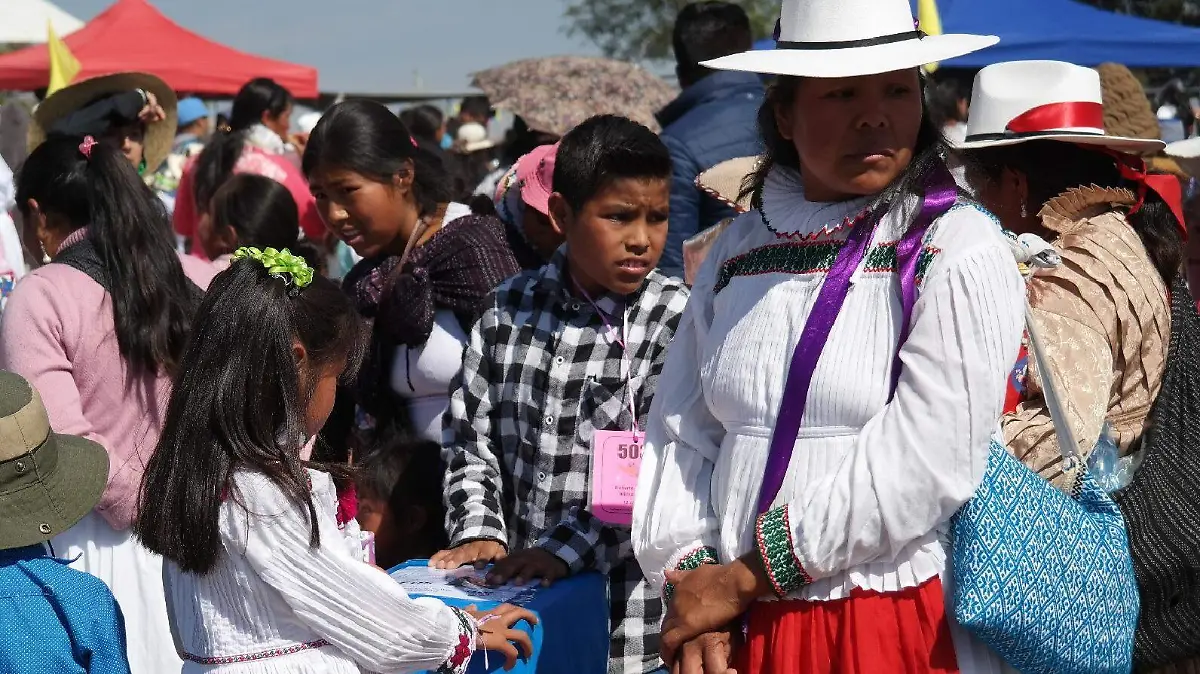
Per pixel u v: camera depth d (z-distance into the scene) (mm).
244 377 2342
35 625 2543
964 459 2035
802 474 2172
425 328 3699
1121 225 2936
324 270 5180
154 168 6055
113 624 2645
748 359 2270
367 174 3779
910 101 2205
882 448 2062
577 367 3145
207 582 2389
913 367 2064
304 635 2395
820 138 2203
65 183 3438
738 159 4438
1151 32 9344
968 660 2154
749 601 2184
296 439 2381
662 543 2365
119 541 3416
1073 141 3125
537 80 6703
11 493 2650
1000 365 2053
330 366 2504
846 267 2197
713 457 2416
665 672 3113
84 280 3369
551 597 2848
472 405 3248
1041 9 9438
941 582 2139
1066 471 2480
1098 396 2684
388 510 3770
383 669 2439
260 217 4773
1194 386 2830
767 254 2334
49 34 8852
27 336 3324
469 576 3006
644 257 3105
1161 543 2611
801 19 2264
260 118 8820
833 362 2160
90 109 4910
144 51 12234
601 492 2936
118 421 3393
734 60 2240
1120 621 2217
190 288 3549
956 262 2072
